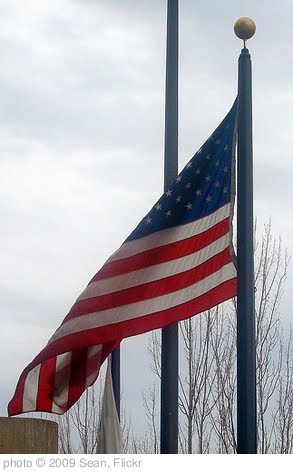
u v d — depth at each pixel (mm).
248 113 10344
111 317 11055
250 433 9414
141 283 11156
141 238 11250
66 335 11000
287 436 19422
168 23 11945
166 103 11711
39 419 8695
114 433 11172
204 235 11227
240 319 9719
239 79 10461
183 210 11305
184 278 11125
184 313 11031
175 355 10938
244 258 9898
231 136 11367
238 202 10125
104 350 11258
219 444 18625
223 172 11344
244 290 9797
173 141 11594
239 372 9586
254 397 9516
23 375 11227
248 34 10578
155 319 11039
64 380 11250
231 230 11141
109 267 11195
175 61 11828
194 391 18406
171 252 11195
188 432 18156
